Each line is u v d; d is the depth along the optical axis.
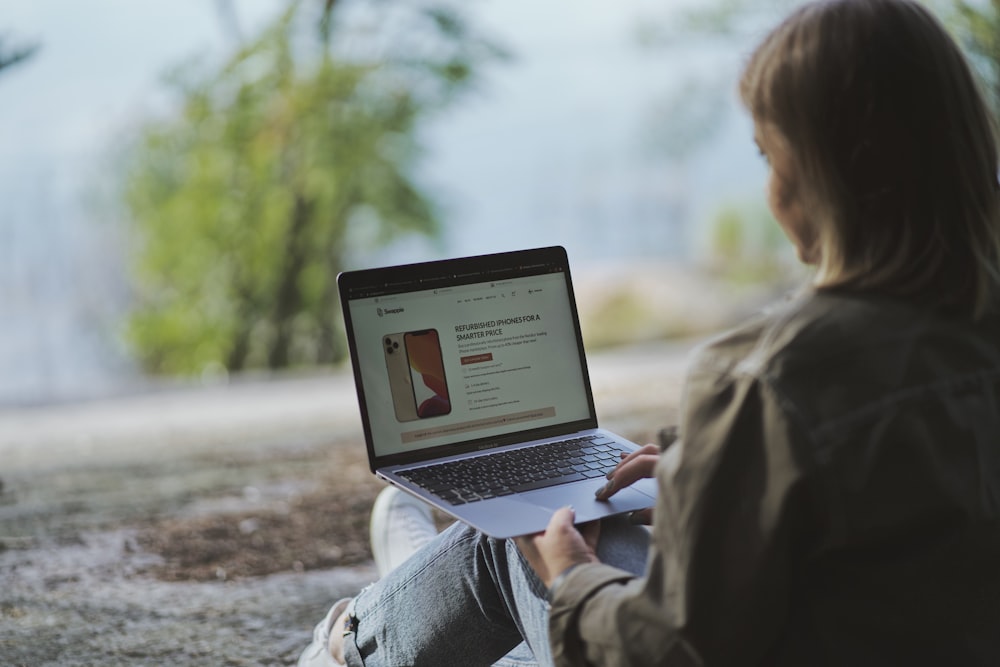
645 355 7.25
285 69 12.88
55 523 3.06
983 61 4.01
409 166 13.64
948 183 0.98
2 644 2.14
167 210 13.30
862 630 0.98
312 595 2.43
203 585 2.51
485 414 1.58
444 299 1.61
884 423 0.94
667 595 0.99
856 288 0.99
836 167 0.99
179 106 13.29
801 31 1.01
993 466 0.99
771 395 0.95
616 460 1.49
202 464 3.88
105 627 2.24
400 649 1.52
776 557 0.95
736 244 14.32
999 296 1.02
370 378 1.55
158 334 13.18
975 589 0.98
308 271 13.18
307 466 3.78
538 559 1.22
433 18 12.91
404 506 2.06
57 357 13.21
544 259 1.68
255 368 13.12
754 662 0.99
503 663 1.57
